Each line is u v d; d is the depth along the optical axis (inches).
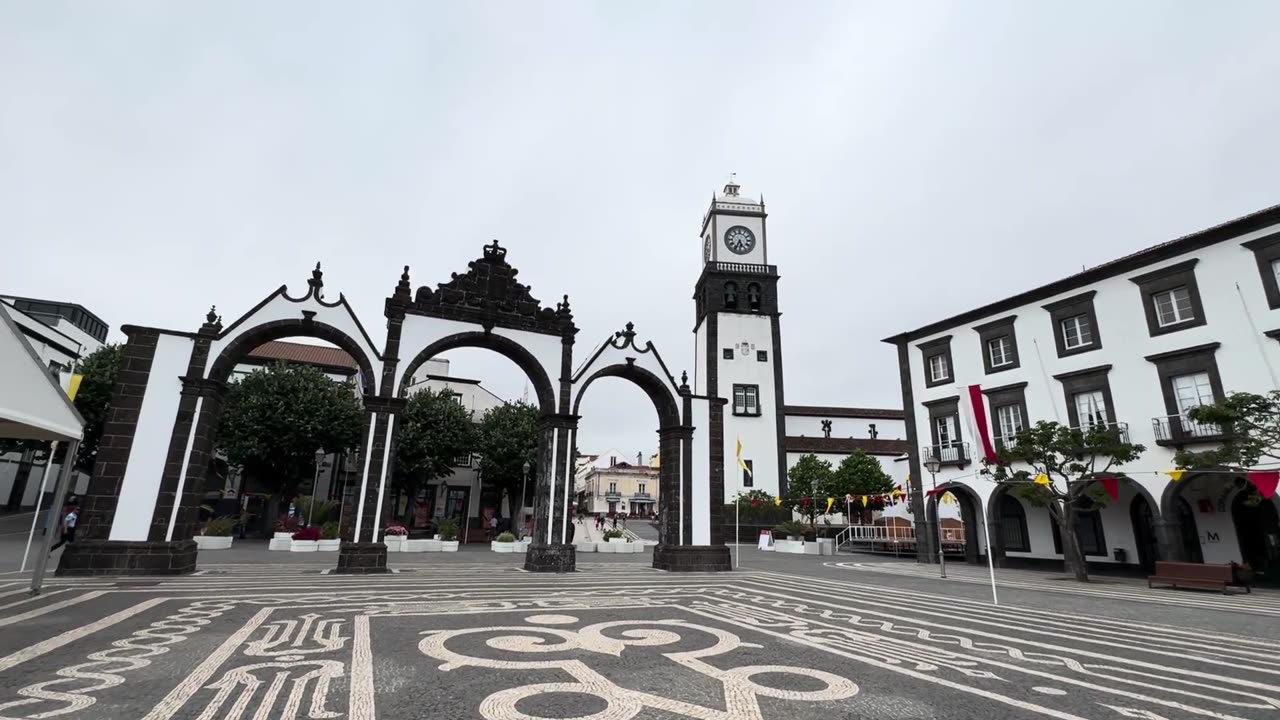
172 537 578.9
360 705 208.1
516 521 1512.1
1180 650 336.8
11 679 228.4
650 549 1305.4
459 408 1400.1
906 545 1362.0
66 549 550.9
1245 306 735.1
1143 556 877.2
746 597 532.4
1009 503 1060.5
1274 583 719.1
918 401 1154.0
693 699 222.5
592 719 198.1
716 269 1895.9
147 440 590.2
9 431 405.4
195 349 622.8
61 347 1631.4
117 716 191.8
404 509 1477.6
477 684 235.6
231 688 223.6
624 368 820.0
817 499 1504.7
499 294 773.3
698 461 828.0
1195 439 749.9
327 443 1214.3
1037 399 957.8
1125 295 861.2
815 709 214.5
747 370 1822.1
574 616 400.8
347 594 478.3
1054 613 472.4
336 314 681.0
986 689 246.4
